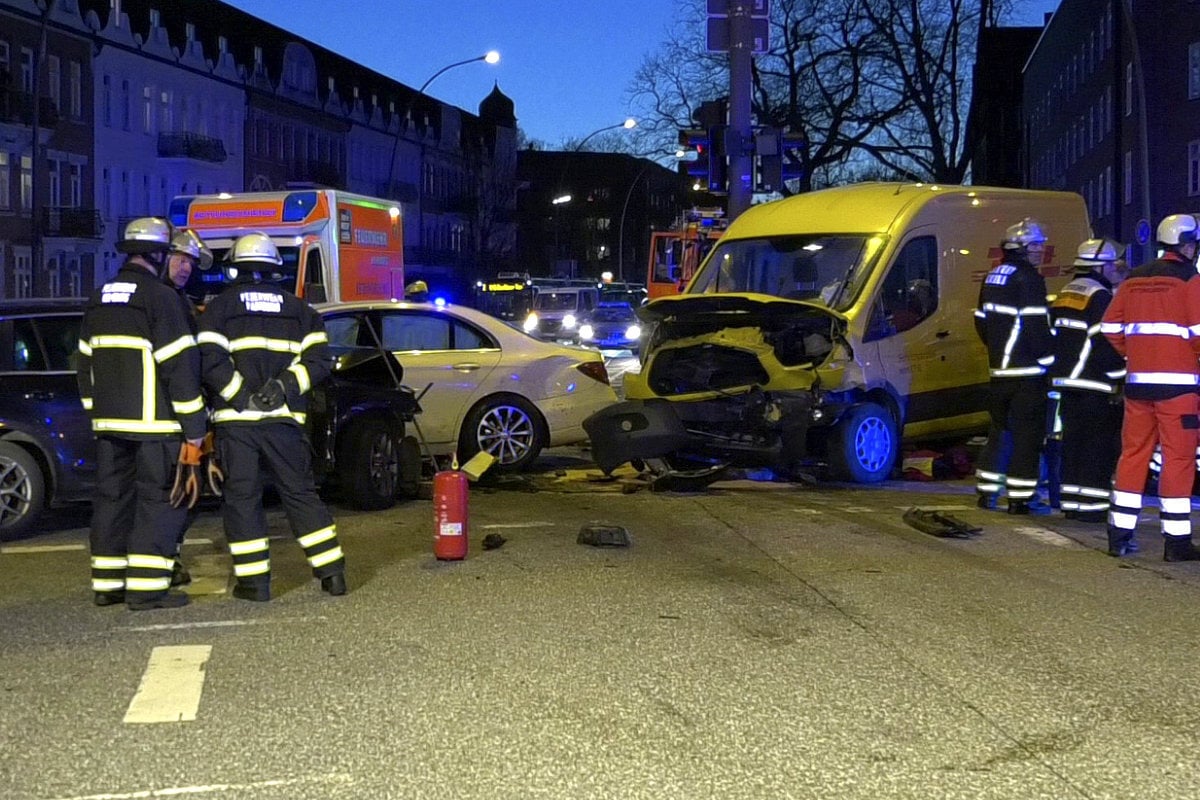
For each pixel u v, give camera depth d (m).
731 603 6.98
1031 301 9.43
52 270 43.22
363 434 10.08
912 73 43.19
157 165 48.59
